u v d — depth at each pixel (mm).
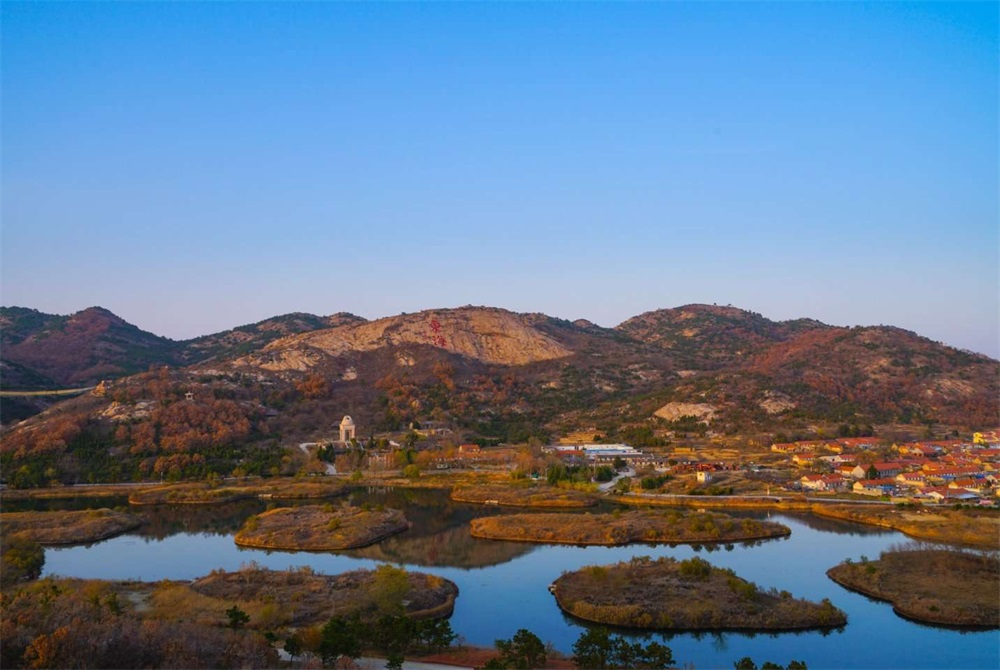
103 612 102250
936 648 109000
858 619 120750
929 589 129375
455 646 108312
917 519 187125
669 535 176125
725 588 129750
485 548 172125
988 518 185250
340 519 193625
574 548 170875
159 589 130500
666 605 122312
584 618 121625
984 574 137375
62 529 187875
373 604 123188
